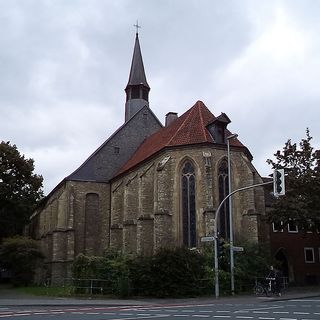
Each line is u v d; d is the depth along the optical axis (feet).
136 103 180.86
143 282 89.25
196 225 116.57
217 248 89.45
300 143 124.36
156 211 119.44
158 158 128.57
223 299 84.48
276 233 149.79
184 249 95.20
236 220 118.32
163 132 149.89
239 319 46.11
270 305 68.08
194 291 90.63
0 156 156.87
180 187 121.08
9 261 135.13
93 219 157.28
